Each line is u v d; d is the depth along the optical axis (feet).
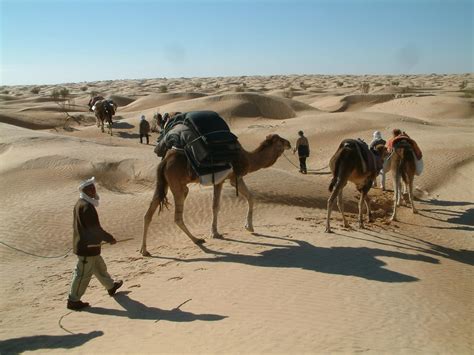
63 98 226.99
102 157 66.13
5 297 31.81
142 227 44.39
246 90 272.72
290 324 23.91
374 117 113.80
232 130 111.45
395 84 330.75
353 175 41.24
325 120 111.86
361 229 43.27
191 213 47.01
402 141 49.01
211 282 30.91
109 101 119.34
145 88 359.87
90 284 33.24
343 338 22.06
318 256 35.27
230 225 44.21
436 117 153.48
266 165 40.96
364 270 32.40
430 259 35.70
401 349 20.90
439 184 62.85
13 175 59.41
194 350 21.56
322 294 28.02
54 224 44.52
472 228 45.68
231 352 20.99
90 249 28.71
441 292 28.99
